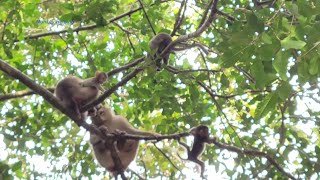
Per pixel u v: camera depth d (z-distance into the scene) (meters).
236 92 11.10
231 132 11.47
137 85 11.24
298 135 11.09
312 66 6.43
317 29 6.27
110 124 9.77
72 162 11.81
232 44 6.55
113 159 8.75
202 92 12.05
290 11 6.40
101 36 14.14
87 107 8.48
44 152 11.75
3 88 10.81
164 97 11.34
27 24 11.14
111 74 9.77
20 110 11.08
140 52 11.62
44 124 11.23
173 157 13.08
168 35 10.25
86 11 10.32
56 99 8.46
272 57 6.28
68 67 11.86
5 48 10.44
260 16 6.86
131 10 11.73
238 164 10.57
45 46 11.47
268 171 10.53
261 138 11.09
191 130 8.34
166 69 10.24
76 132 12.71
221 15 9.30
